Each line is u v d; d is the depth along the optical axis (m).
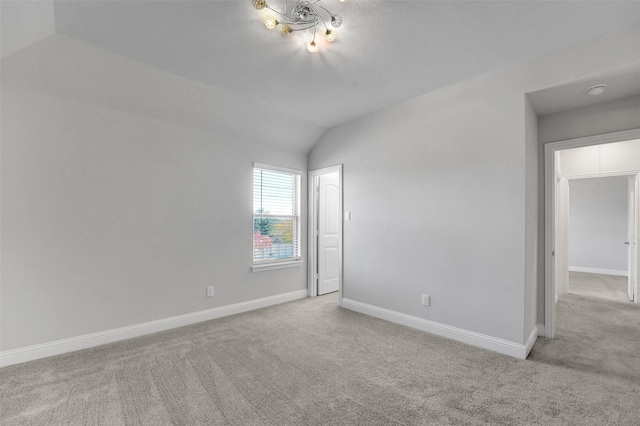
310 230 4.62
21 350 2.41
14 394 1.97
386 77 2.79
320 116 3.80
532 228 2.76
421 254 3.17
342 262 4.02
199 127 3.46
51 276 2.55
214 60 2.51
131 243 2.97
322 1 1.80
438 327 3.01
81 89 2.62
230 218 3.73
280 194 4.36
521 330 2.49
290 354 2.57
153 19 1.99
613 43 2.08
